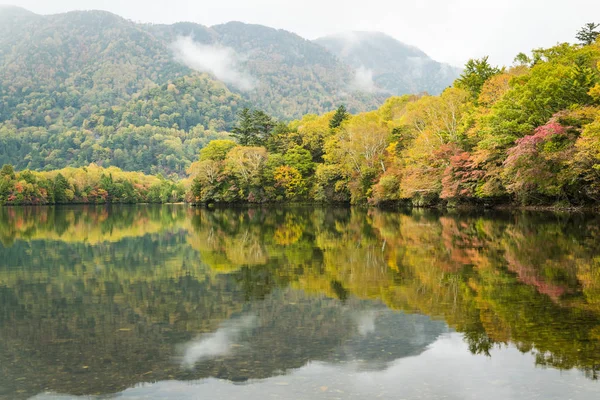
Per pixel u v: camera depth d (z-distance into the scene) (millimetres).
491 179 43594
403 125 69062
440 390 7180
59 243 26906
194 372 7984
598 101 33906
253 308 11812
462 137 52125
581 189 39969
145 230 36000
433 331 9734
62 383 7652
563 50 47438
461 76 64188
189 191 104188
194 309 11828
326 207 75625
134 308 12016
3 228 39281
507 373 7695
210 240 27500
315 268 17062
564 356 8297
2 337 9875
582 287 13031
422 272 15750
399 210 58094
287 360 8445
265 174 88375
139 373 7992
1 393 7344
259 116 104438
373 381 7539
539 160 36625
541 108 37062
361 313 11133
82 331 10211
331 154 79562
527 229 27766
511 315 10625
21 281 15562
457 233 27266
